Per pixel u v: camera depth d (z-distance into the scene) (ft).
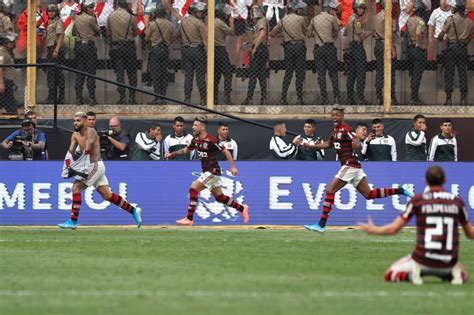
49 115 260.83
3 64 253.03
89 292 114.83
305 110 259.19
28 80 258.16
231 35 258.57
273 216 240.32
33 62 258.98
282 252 167.53
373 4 257.55
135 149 252.83
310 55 258.78
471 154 257.96
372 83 259.39
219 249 171.73
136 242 184.65
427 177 120.57
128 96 262.26
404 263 124.36
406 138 247.50
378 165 241.35
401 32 258.37
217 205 240.32
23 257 155.02
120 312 100.12
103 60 260.83
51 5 260.42
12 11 262.67
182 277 129.59
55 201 238.89
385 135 246.68
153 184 240.53
